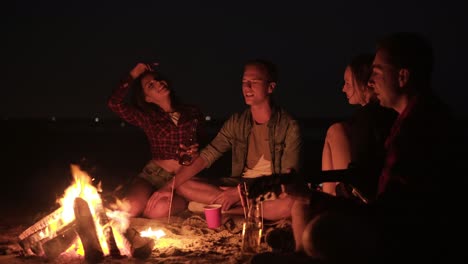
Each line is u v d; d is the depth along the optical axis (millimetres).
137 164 11398
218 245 4219
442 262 2600
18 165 11445
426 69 2752
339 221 2641
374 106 3633
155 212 5359
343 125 3684
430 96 2715
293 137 5102
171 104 5676
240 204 5168
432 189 2562
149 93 5559
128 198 5445
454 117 2660
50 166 11148
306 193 3088
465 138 2635
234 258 3689
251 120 5324
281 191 3207
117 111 5582
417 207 2588
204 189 5348
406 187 2596
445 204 2570
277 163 5152
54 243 3801
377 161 3455
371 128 3523
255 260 2924
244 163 5375
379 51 2826
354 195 3412
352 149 3547
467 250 2586
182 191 5430
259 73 5059
